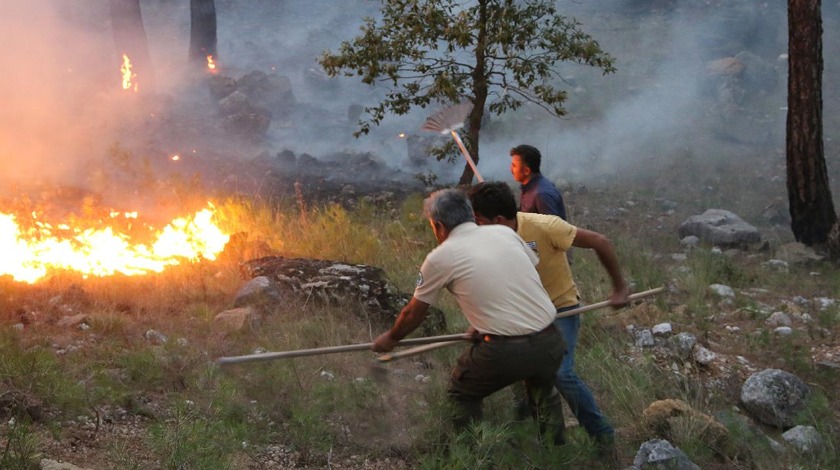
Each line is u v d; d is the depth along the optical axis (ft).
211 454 13.97
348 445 15.97
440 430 14.99
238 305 22.26
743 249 34.35
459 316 22.12
